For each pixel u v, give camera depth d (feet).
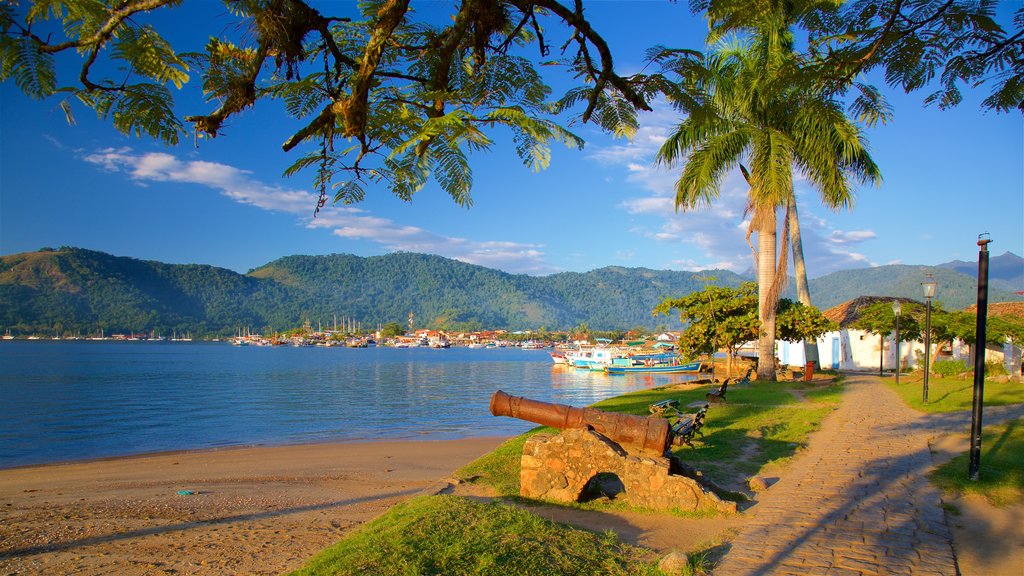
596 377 208.03
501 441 67.82
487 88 8.47
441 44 8.17
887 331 94.12
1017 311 102.63
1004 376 76.23
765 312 85.97
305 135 7.69
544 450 28.48
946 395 59.36
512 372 245.24
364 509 33.91
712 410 53.93
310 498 37.47
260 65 7.47
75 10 7.00
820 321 90.33
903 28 8.90
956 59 9.23
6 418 93.71
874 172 77.25
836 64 9.36
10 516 32.22
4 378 181.27
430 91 7.93
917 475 29.66
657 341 312.09
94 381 175.11
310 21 7.49
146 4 6.90
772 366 85.81
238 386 163.32
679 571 18.03
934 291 55.93
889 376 94.58
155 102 7.14
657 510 26.12
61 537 27.61
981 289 28.19
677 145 71.72
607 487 31.12
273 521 30.66
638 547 21.01
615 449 27.58
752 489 29.12
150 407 110.32
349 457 56.85
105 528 29.30
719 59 61.52
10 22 6.84
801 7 9.71
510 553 18.26
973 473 28.02
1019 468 29.78
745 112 67.36
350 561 17.79
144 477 47.65
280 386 165.17
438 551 18.35
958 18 8.53
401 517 22.63
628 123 9.11
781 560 19.42
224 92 7.43
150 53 7.11
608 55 8.43
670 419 43.70
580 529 22.48
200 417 95.81
